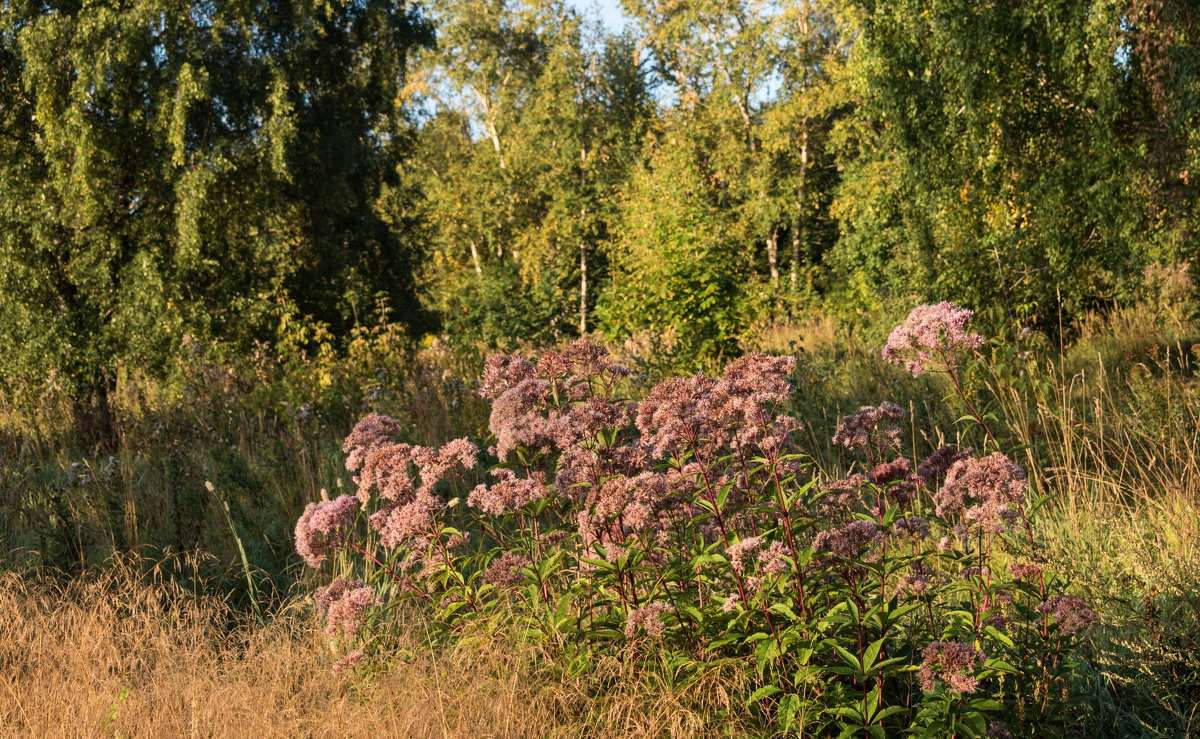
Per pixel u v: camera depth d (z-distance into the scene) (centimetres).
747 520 350
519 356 470
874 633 321
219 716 358
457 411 856
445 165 4025
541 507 372
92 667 418
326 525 394
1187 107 911
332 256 2064
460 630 384
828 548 288
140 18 1532
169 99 1573
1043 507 499
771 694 303
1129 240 1019
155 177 1655
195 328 1595
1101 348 1084
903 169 1248
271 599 522
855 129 2447
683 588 349
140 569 533
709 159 2948
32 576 547
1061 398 763
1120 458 599
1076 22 983
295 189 1911
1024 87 1089
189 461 716
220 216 1722
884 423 378
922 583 301
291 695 379
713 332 1041
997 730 279
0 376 1563
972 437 670
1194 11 927
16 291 1573
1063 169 1073
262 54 1761
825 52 2873
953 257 1147
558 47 3306
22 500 657
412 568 479
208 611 479
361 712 344
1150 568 418
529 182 3522
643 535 324
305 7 1783
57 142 1552
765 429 338
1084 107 1041
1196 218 980
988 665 280
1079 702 304
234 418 920
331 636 412
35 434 944
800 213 2830
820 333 1571
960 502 328
